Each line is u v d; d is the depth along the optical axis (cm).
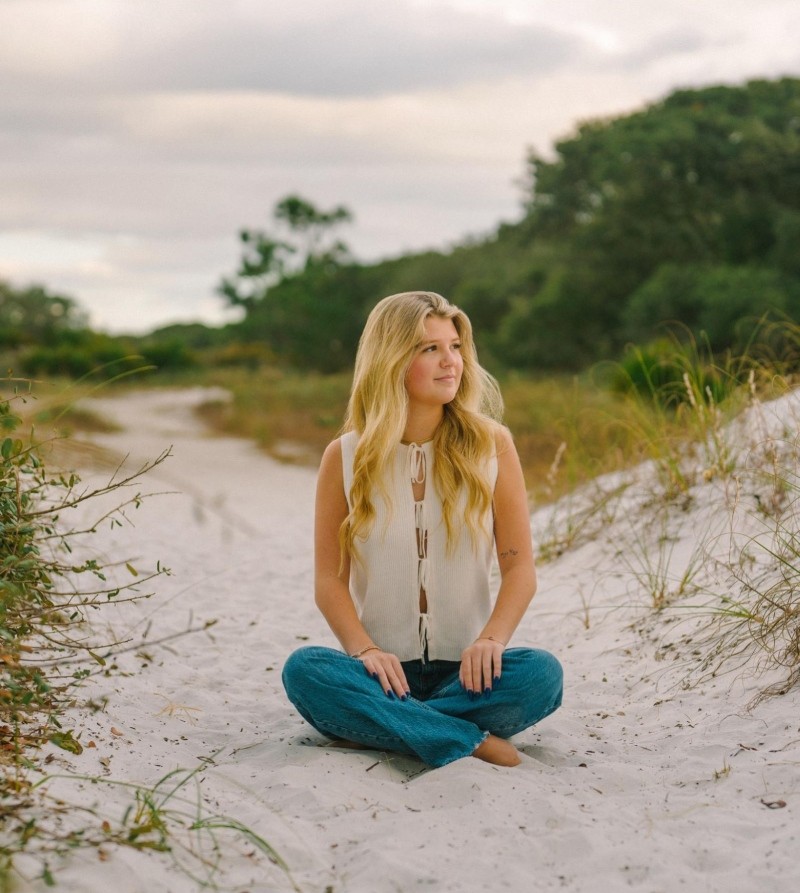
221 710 359
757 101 4362
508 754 294
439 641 317
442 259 5978
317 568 326
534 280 4703
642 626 428
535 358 3947
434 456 320
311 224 6969
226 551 698
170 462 1465
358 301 6175
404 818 253
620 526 562
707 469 542
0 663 287
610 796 271
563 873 226
